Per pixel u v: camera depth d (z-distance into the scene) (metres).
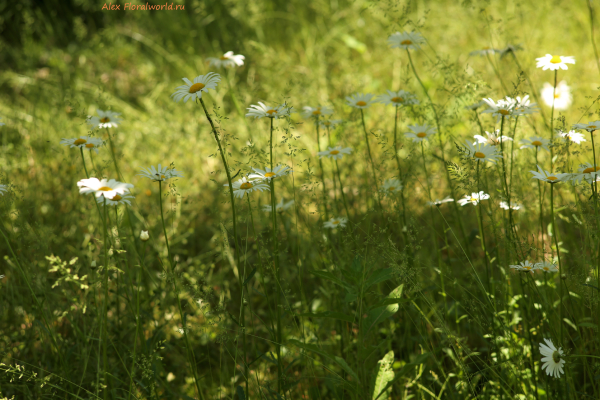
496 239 1.66
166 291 1.75
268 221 1.82
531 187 1.77
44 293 1.66
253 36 3.50
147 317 1.72
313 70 2.84
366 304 1.72
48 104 2.77
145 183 2.26
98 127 1.76
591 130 1.56
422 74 2.98
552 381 1.60
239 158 2.14
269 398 1.60
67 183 2.05
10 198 1.69
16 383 1.65
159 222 2.00
